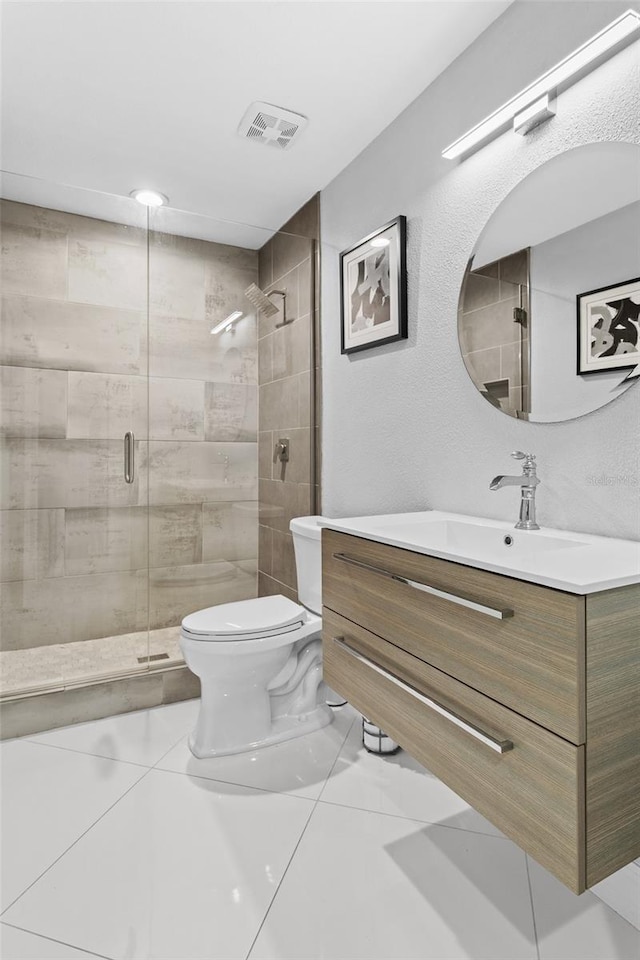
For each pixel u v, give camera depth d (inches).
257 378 103.4
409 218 80.4
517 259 62.6
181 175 97.6
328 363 104.3
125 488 96.0
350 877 55.8
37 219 90.4
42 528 92.0
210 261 99.8
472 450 70.3
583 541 51.1
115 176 98.1
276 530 105.3
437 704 46.3
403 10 62.2
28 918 50.7
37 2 60.6
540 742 37.3
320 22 63.7
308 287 106.0
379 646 55.4
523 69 60.8
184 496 99.2
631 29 48.6
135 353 95.8
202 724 81.5
